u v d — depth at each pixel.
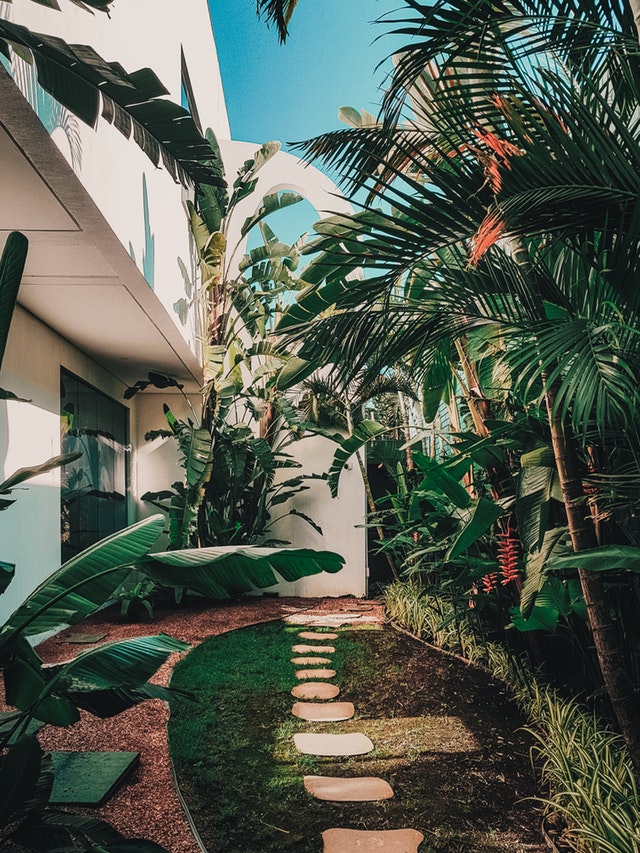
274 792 2.78
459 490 3.87
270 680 4.49
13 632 1.87
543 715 3.41
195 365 7.42
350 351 2.98
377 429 6.54
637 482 2.38
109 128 3.57
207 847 2.33
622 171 1.85
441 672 4.68
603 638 2.52
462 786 2.87
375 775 2.98
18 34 1.68
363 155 2.82
